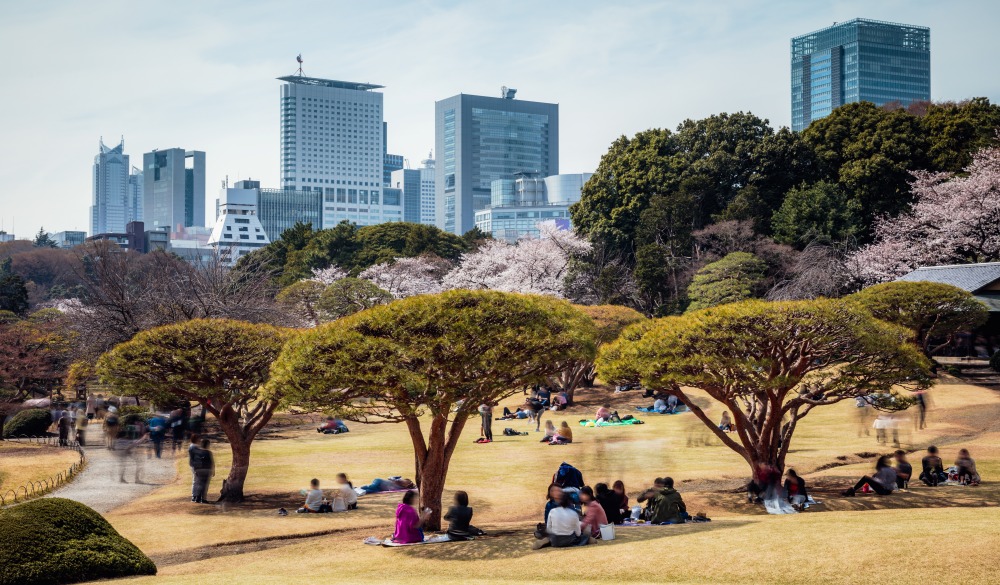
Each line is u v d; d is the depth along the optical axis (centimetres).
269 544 2116
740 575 1451
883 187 7544
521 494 2672
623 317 5047
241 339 2672
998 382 4716
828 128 8288
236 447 2725
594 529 1853
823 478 2789
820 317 2352
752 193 7806
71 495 2853
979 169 6525
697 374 2434
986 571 1330
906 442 3412
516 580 1563
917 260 6303
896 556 1429
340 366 1964
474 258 9269
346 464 3366
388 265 9575
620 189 8931
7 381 4850
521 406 4969
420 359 2034
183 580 1570
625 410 4812
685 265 7644
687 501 2538
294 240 12769
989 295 5266
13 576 1473
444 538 1988
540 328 2066
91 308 5356
